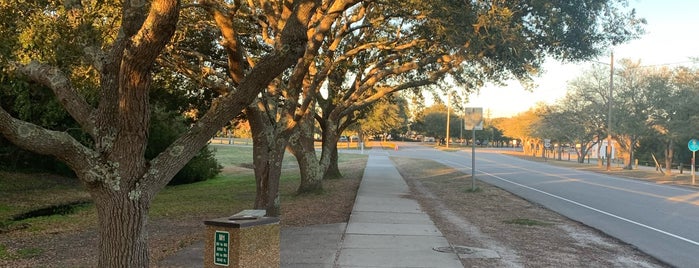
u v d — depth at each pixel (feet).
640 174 119.44
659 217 45.42
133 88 16.75
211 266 15.65
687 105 121.08
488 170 116.98
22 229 37.45
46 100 51.19
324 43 57.98
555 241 32.71
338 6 36.52
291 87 38.14
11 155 75.66
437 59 54.80
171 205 51.24
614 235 35.78
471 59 48.21
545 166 144.46
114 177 17.39
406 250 27.55
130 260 17.58
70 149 16.89
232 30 30.96
